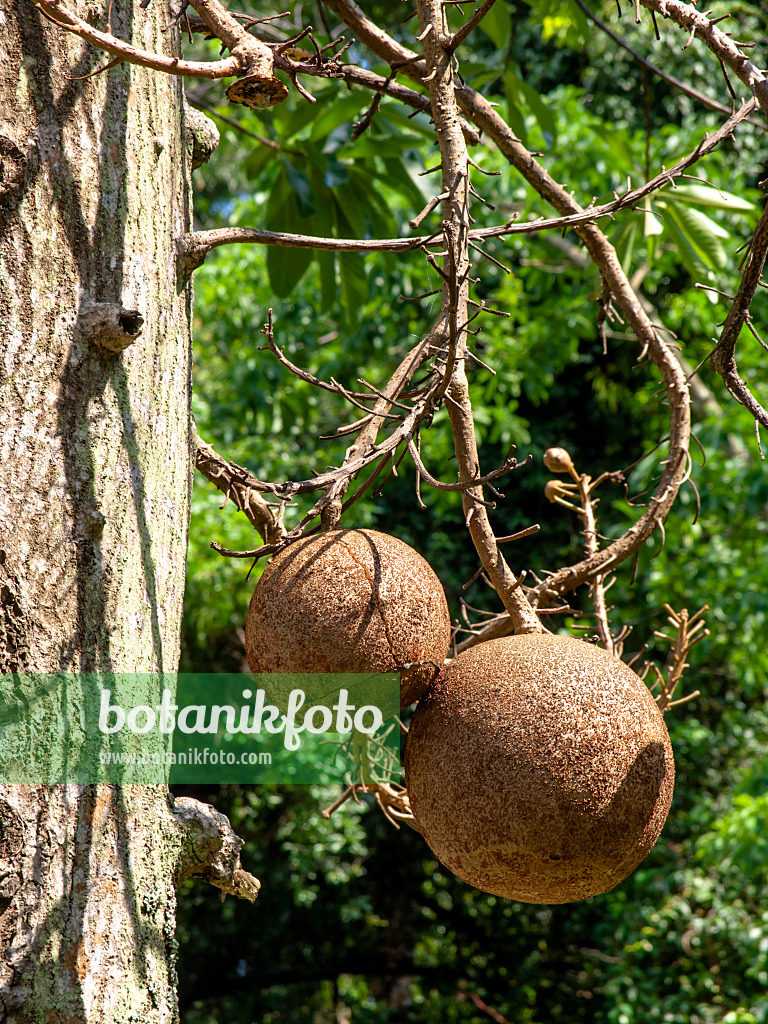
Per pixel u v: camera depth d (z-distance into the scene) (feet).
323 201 15.62
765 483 29.81
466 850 9.92
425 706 10.06
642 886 37.42
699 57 41.86
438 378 10.17
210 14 9.84
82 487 9.80
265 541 10.45
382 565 10.07
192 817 9.93
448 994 46.83
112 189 9.99
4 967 9.55
